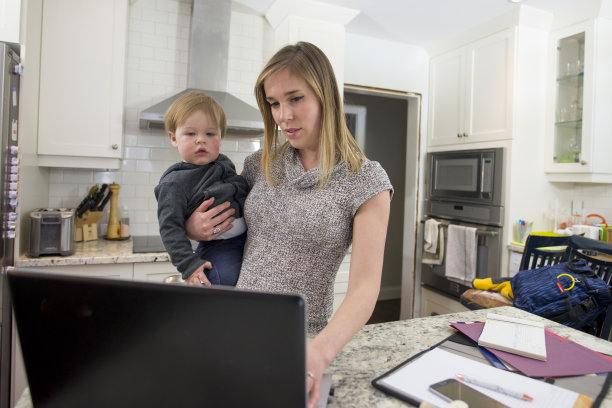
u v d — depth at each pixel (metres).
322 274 0.97
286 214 0.97
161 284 0.47
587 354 0.86
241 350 0.46
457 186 3.17
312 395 0.59
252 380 0.47
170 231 1.09
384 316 3.85
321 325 0.98
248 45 2.96
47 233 2.01
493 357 0.85
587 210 3.05
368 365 0.82
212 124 1.19
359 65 3.29
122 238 2.55
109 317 0.49
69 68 2.27
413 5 2.72
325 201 0.92
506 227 2.82
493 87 2.94
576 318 1.56
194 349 0.47
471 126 3.13
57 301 0.50
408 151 3.67
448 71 3.35
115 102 2.36
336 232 0.93
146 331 0.48
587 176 2.72
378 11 2.83
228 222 1.12
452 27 3.08
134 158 2.72
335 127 0.94
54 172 2.55
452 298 3.13
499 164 2.85
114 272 2.14
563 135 2.88
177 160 2.81
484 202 2.95
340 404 0.67
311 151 0.99
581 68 2.76
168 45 2.75
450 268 3.09
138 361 0.49
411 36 3.29
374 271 0.83
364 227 0.88
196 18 2.64
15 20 1.80
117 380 0.50
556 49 2.86
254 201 1.04
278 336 0.45
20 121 1.83
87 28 2.29
